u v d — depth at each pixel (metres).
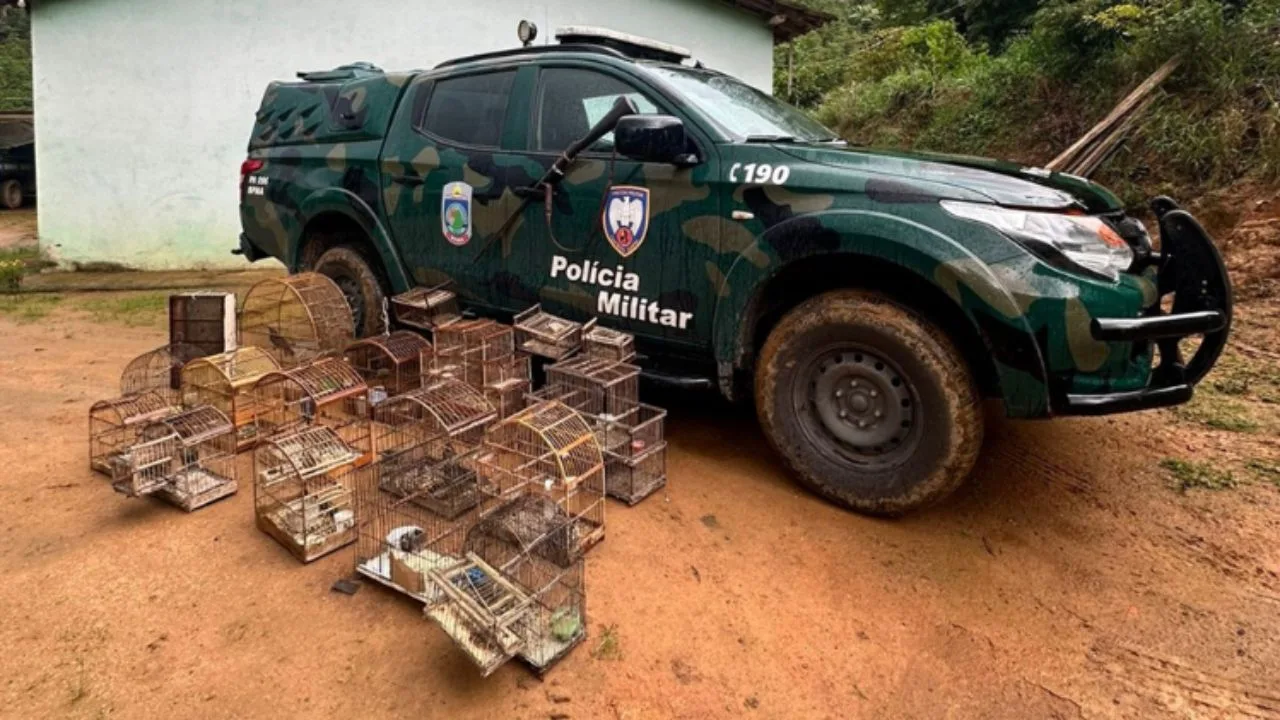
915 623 2.29
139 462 2.71
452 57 9.19
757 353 3.23
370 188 4.28
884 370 2.76
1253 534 2.78
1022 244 2.49
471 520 2.62
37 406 3.87
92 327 5.88
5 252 10.52
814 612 2.32
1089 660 2.16
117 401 3.16
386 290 4.52
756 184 2.93
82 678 1.93
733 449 3.45
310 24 8.82
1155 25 6.89
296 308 4.22
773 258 2.88
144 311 6.51
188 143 8.89
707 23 9.90
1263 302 4.92
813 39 18.27
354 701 1.88
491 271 3.80
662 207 3.17
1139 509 2.96
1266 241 5.28
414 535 2.47
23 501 2.82
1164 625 2.31
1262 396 3.92
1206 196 5.96
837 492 2.89
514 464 2.79
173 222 9.01
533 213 3.58
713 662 2.08
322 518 2.55
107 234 8.96
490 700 1.89
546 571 2.21
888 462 2.79
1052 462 3.33
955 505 2.97
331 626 2.15
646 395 4.16
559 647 2.04
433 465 2.85
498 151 3.74
